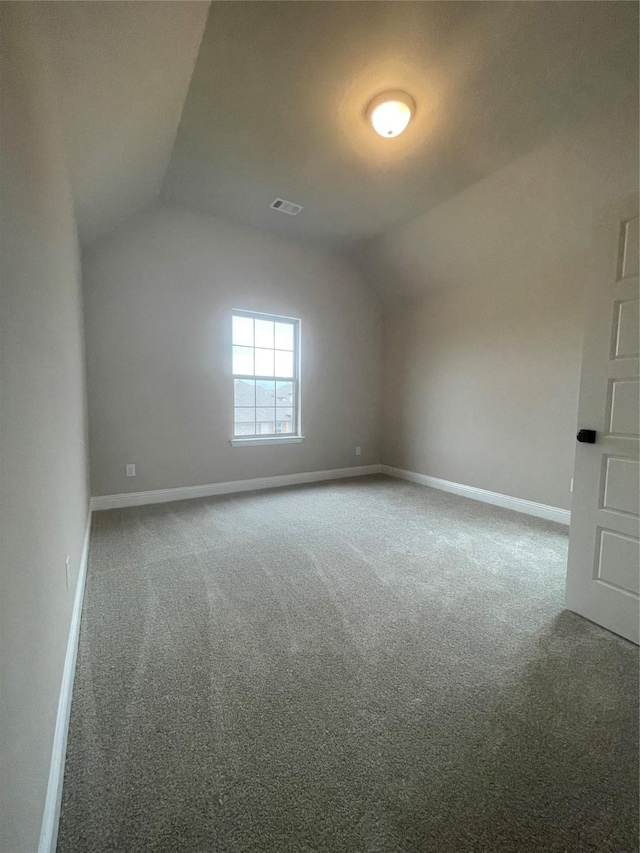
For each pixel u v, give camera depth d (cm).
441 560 258
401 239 423
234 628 180
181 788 106
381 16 176
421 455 486
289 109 235
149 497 380
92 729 124
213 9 170
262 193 342
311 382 480
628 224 167
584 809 102
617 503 176
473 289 415
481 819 99
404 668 155
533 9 172
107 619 186
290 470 472
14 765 70
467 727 127
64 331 174
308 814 100
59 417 150
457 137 259
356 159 286
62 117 158
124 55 153
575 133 249
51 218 139
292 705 136
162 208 368
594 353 181
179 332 385
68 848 91
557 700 139
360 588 220
